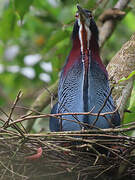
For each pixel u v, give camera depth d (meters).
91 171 10.28
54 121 11.39
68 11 16.47
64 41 15.08
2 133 9.61
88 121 10.37
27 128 13.12
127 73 11.98
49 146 9.64
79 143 10.32
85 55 11.02
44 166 10.19
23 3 13.43
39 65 16.47
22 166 10.18
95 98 10.67
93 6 14.57
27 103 14.59
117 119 10.99
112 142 9.94
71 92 10.88
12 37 17.20
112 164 10.11
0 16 16.77
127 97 11.73
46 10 17.08
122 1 15.08
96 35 11.40
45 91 13.69
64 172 10.15
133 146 9.73
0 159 9.92
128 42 12.34
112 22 15.13
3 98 14.94
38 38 17.39
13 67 16.62
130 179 10.54
